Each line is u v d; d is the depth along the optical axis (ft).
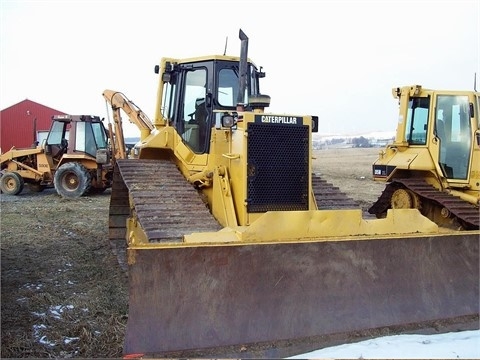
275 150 18.16
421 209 27.53
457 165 27.30
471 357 13.69
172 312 14.03
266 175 18.04
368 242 16.44
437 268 17.34
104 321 17.16
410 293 16.70
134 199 18.29
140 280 13.93
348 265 16.07
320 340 14.89
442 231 18.08
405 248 16.98
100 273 22.85
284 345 14.48
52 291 20.17
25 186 63.41
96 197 51.52
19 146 108.27
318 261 15.70
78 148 51.83
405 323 16.21
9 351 14.75
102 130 53.57
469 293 17.54
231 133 18.67
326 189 22.75
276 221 15.83
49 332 16.21
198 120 21.81
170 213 17.74
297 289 15.28
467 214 24.16
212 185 19.60
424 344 14.57
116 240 28.30
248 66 22.63
